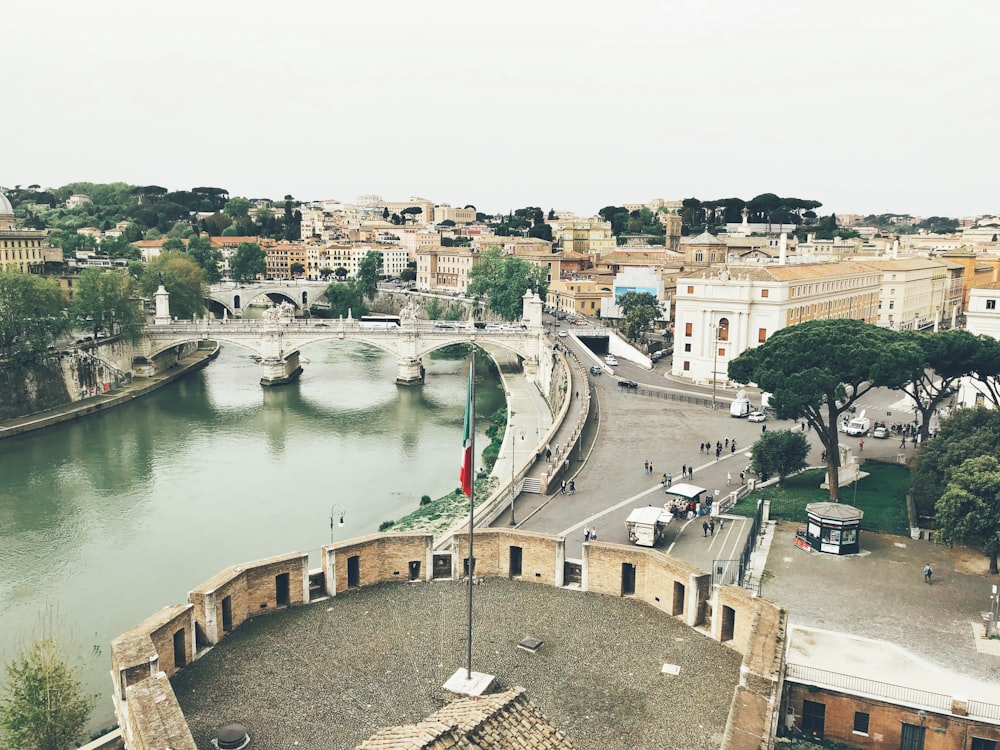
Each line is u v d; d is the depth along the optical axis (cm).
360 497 11344
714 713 3884
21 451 13538
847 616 6019
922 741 4728
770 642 3994
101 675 6788
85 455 13388
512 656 4341
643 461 10956
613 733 3728
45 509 10856
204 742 3603
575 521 8831
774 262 17925
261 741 3625
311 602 4888
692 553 7850
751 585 6556
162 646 3997
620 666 4269
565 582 5216
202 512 10756
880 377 8656
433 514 9900
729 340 16050
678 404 14275
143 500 11244
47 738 5212
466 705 2839
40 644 5984
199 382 19812
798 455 9581
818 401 8700
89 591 8462
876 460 10719
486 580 5212
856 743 4872
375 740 2623
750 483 9669
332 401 17762
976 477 6775
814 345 9075
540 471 10325
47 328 16062
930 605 6219
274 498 11325
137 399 17638
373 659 4281
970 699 4875
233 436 14750
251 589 4678
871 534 7831
